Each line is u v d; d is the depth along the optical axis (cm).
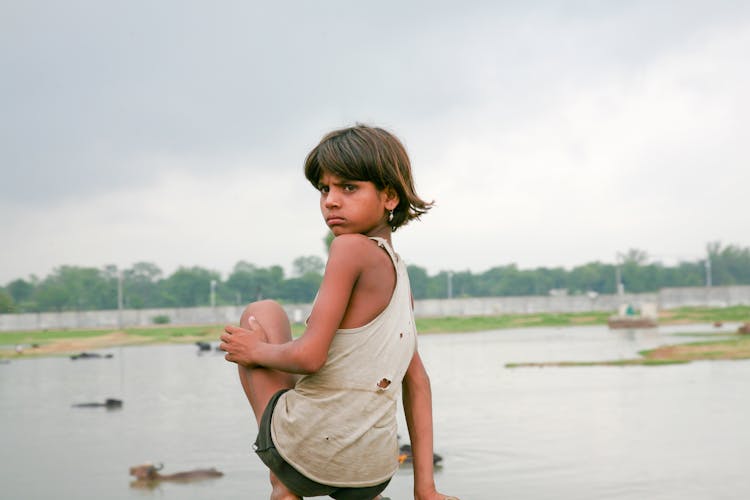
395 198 217
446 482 533
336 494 215
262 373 219
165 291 11975
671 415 827
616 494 491
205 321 7581
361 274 207
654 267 12225
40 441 761
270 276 11912
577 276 12319
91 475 589
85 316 7275
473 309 7919
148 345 3453
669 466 570
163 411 994
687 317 5131
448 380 1327
